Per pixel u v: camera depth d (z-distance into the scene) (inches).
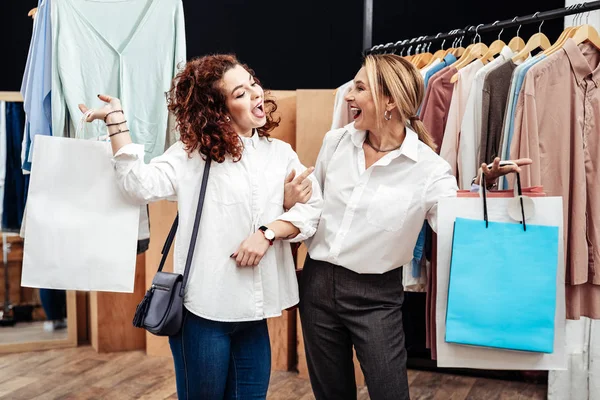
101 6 101.0
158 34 102.1
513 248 74.2
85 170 82.0
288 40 178.7
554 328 74.5
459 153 100.2
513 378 144.2
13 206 163.5
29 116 101.3
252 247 76.9
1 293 163.2
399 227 82.7
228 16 179.9
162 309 76.3
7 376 144.6
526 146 91.9
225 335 79.8
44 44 100.5
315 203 84.2
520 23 101.9
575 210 93.1
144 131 102.2
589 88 93.4
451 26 164.2
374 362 83.4
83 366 151.4
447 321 75.4
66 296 166.4
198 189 80.1
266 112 85.7
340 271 85.0
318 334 87.6
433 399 132.5
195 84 79.2
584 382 129.6
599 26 126.2
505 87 99.7
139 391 136.2
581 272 93.3
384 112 82.7
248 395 83.0
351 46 175.5
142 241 97.1
